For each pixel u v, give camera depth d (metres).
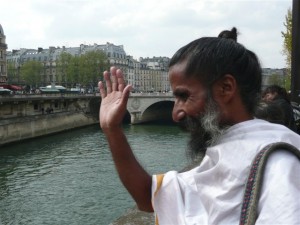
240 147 1.09
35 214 21.47
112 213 21.75
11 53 174.62
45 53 160.50
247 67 1.17
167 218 1.39
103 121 1.40
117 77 1.43
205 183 1.14
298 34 7.03
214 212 1.08
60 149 42.88
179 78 1.18
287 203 0.89
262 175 0.96
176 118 1.21
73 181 28.33
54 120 57.75
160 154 39.97
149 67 184.88
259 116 1.22
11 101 53.44
